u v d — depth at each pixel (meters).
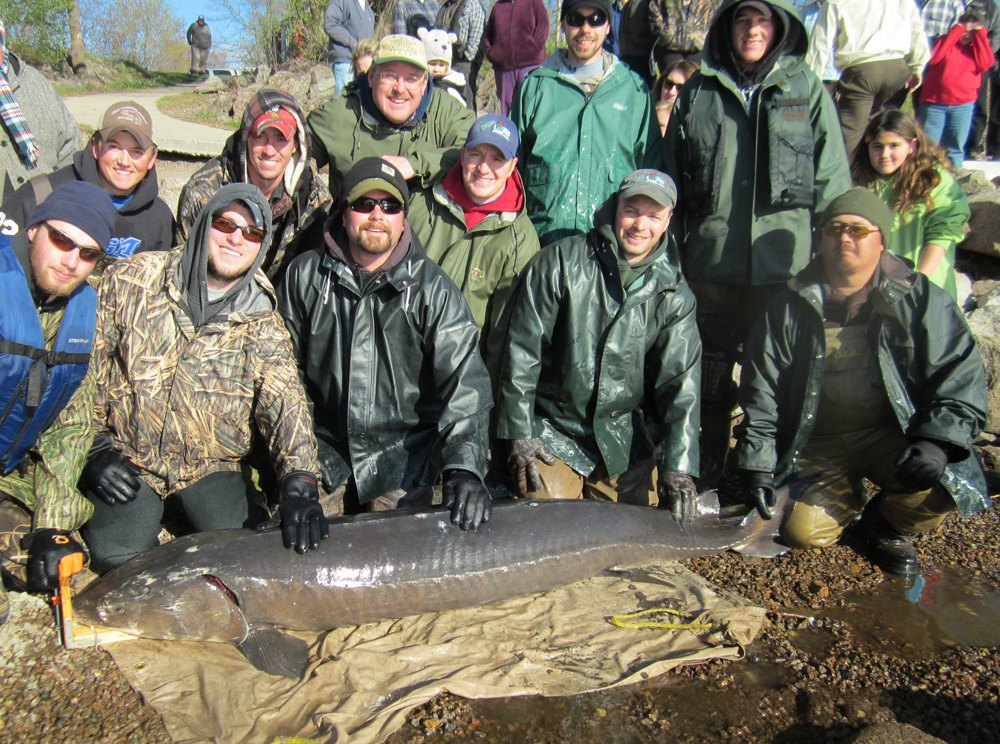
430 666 3.50
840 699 3.43
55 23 22.75
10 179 4.86
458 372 4.20
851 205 4.21
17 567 3.69
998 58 9.68
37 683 3.26
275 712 3.20
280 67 17.34
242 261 3.76
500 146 4.50
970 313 6.48
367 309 4.21
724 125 4.80
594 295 4.48
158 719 3.14
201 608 3.52
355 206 3.96
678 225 5.17
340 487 4.46
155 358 3.76
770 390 4.59
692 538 4.47
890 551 4.49
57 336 3.44
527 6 6.84
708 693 3.43
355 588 3.72
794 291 4.48
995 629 3.96
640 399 4.74
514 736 3.15
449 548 3.92
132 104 4.35
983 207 7.33
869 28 6.23
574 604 4.02
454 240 4.78
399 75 4.82
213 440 3.92
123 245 4.45
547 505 4.26
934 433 4.18
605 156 5.15
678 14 6.47
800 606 4.13
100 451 3.87
